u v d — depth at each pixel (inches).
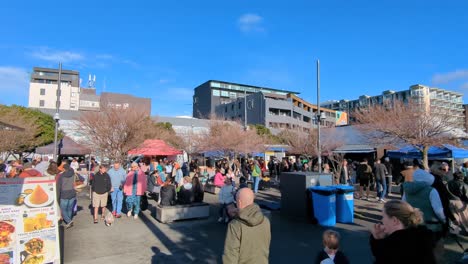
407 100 714.2
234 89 4133.9
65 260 240.7
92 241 290.5
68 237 303.7
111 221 352.2
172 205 382.3
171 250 265.0
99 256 250.1
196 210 382.6
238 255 121.3
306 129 1386.6
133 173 393.7
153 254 254.8
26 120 1228.5
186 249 267.6
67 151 735.7
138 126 764.6
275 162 1032.2
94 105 3398.1
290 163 856.9
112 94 2571.4
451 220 288.8
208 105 4018.2
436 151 659.4
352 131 1100.5
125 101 2593.5
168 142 1386.6
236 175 848.3
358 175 554.3
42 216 205.6
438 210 191.3
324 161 1082.7
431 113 630.5
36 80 3730.3
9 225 193.6
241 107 3253.0
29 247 197.3
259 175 645.9
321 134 1101.1
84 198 568.7
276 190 682.2
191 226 347.9
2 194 196.5
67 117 1690.5
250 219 121.9
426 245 90.7
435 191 195.0
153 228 338.6
